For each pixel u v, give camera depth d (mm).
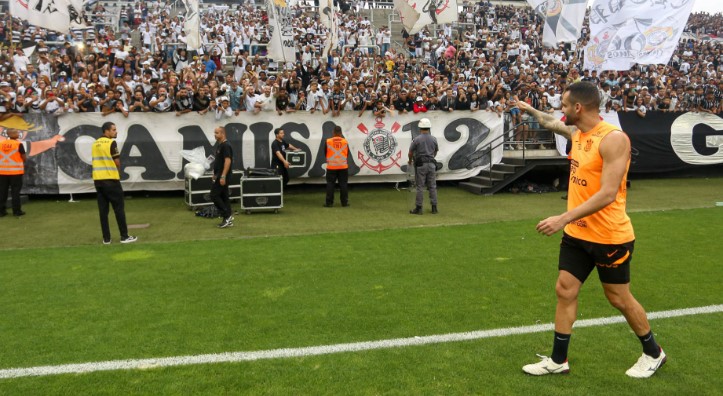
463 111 15828
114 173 9109
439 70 22031
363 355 4574
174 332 5141
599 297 6027
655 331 5066
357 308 5777
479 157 15422
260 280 6844
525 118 16406
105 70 17000
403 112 15516
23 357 4594
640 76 22578
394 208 12680
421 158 11844
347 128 15242
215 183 10391
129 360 4512
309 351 4656
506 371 4254
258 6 32562
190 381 4121
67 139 13805
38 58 19484
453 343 4820
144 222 11164
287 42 17750
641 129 17156
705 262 7523
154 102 14188
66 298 6195
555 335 4164
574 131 4379
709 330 5094
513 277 6879
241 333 5102
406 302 5957
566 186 15688
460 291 6336
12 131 11820
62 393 3963
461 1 35562
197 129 14445
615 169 3729
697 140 17453
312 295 6230
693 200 13312
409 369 4297
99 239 9578
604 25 15812
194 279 6910
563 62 25953
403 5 18938
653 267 7277
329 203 13008
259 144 14711
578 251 4059
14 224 10992
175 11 28453
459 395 3869
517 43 27000
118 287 6602
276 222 11070
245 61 19609
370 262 7684
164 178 14328
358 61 22188
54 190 13758
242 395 3902
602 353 4586
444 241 8984
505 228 10031
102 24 26609
